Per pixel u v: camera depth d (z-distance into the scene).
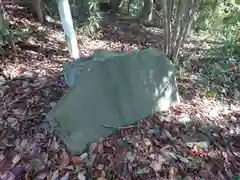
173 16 2.55
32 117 2.08
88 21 3.72
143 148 1.89
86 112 1.89
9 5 3.81
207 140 2.04
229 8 3.81
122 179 1.73
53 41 3.30
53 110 1.86
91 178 1.72
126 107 2.01
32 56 2.88
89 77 1.92
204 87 2.65
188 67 2.95
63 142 1.87
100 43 3.54
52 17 3.97
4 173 1.75
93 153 1.84
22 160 1.82
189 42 3.61
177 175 1.79
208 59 3.16
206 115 2.29
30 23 3.58
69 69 2.28
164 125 2.09
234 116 2.35
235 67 3.06
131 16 4.58
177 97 2.31
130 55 2.08
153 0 4.59
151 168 1.79
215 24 3.82
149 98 2.11
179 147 1.95
